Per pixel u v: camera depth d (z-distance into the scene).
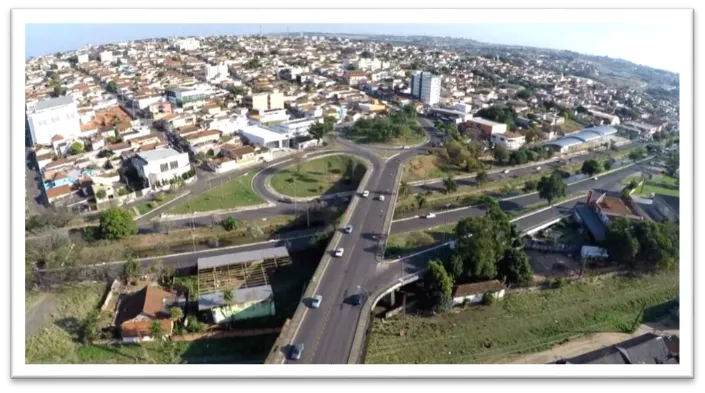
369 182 77.06
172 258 60.41
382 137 103.38
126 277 54.94
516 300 51.12
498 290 50.75
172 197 77.00
